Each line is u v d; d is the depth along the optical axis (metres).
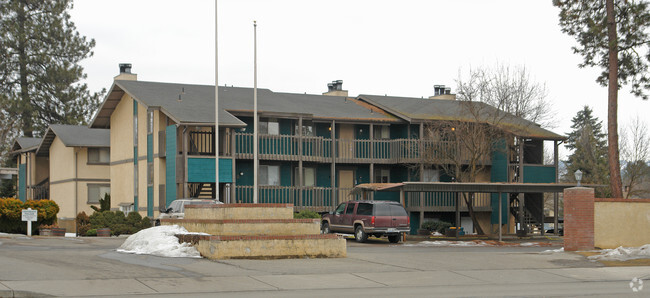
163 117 38.16
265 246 20.75
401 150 42.44
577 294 15.60
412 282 17.38
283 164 40.97
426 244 32.03
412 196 42.41
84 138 48.28
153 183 38.84
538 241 37.16
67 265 17.89
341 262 20.59
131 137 42.59
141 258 19.95
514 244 32.72
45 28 68.06
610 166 32.84
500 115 43.88
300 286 16.19
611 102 32.81
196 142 37.25
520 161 43.28
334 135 41.41
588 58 34.16
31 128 65.50
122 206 42.62
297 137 40.03
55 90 67.69
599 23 33.16
